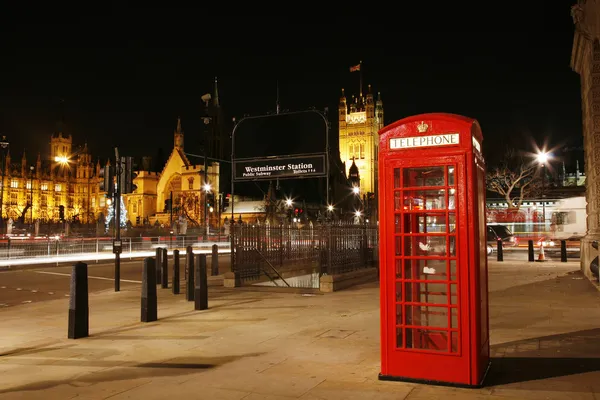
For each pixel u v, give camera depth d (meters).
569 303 11.18
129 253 34.72
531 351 6.96
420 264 6.02
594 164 15.02
